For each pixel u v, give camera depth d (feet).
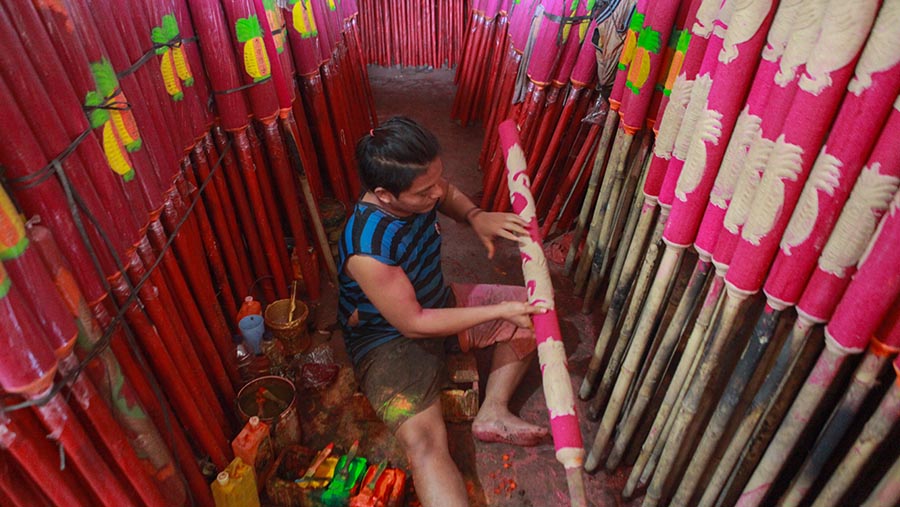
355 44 13.48
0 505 3.93
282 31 8.45
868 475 4.27
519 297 7.53
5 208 3.47
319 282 9.56
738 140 4.34
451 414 7.15
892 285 3.39
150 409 5.31
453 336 7.26
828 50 3.41
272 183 9.16
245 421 6.70
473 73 14.78
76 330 4.09
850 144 3.44
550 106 9.75
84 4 4.59
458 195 6.79
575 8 8.73
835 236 3.66
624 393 6.17
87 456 4.26
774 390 4.47
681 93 5.32
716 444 5.08
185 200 6.49
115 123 4.94
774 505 5.18
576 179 9.92
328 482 6.09
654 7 6.29
